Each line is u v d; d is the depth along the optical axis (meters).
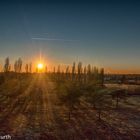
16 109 22.56
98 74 41.25
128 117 19.39
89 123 16.72
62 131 14.16
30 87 45.75
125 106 26.58
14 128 14.62
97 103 22.00
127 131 14.55
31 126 15.32
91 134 13.64
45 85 54.69
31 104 26.05
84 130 14.55
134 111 22.91
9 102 26.83
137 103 29.83
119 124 16.58
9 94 24.86
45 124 16.02
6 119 17.52
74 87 19.11
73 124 16.23
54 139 12.40
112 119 18.45
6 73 44.97
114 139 12.68
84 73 50.59
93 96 19.56
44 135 13.09
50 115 19.50
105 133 13.96
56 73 77.25
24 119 17.67
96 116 19.61
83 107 24.27
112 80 80.62
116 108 24.56
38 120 17.38
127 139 12.76
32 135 13.04
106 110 23.12
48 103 26.67
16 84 26.17
